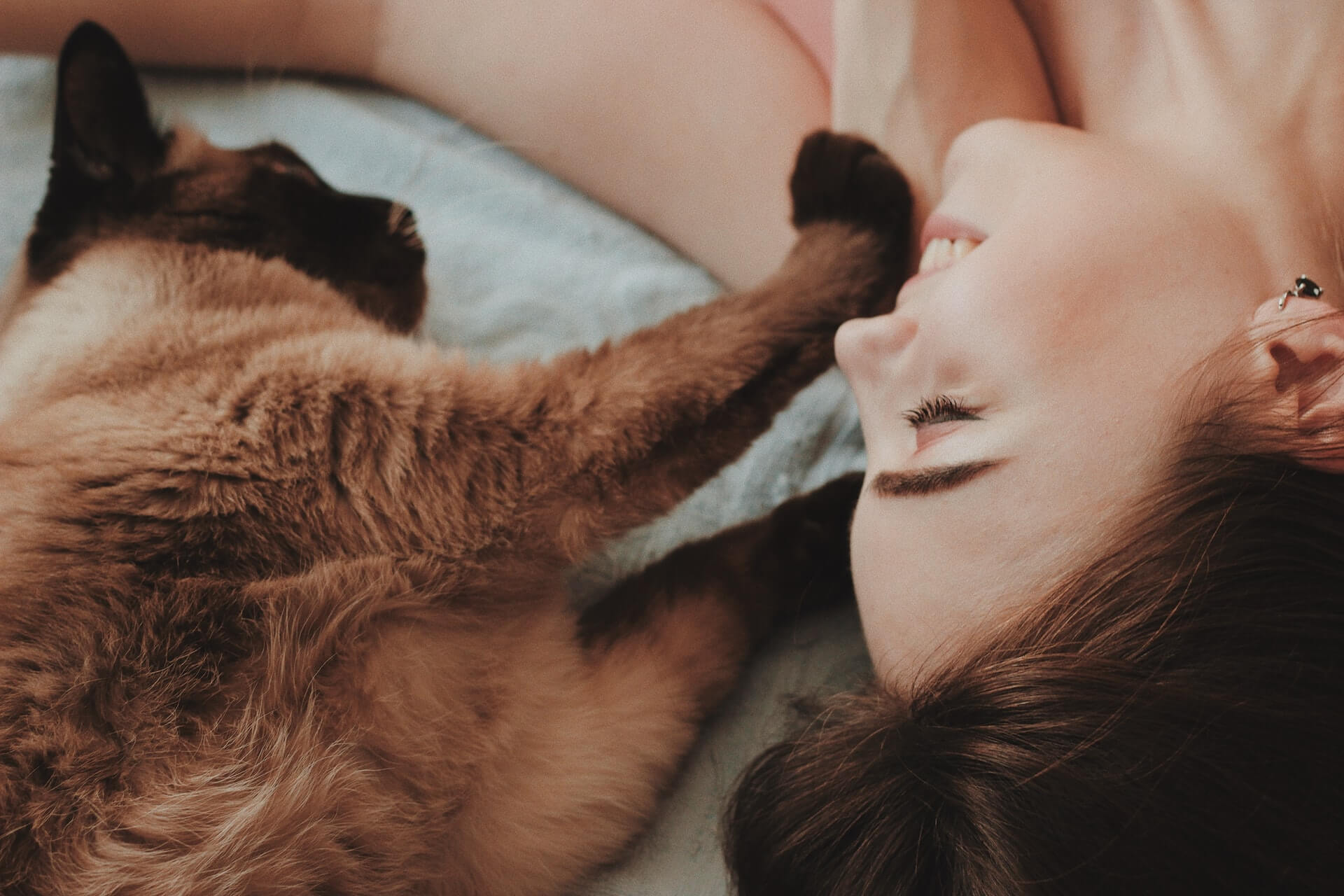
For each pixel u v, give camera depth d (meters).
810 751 0.83
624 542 1.35
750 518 1.37
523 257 1.58
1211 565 0.65
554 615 1.16
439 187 1.65
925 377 0.83
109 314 1.23
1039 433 0.73
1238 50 0.96
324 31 1.69
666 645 1.19
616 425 1.10
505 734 1.05
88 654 0.91
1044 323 0.75
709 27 1.44
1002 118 1.12
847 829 0.75
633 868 1.11
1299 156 0.89
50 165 1.62
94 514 1.01
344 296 1.42
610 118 1.51
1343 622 0.63
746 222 1.44
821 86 1.42
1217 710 0.63
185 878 0.87
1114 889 0.63
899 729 0.74
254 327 1.21
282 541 1.02
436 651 1.04
